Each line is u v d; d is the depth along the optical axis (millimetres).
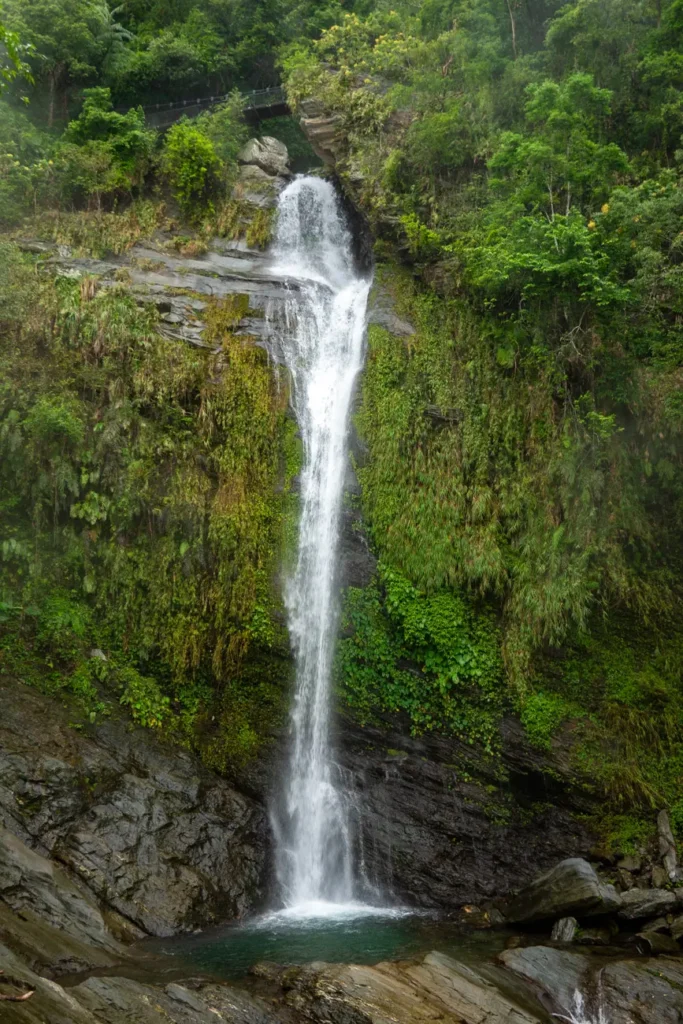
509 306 16406
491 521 13914
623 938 10070
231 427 14719
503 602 13430
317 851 12438
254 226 21484
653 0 18188
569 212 14727
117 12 30016
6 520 13172
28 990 6570
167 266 18672
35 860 9359
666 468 13922
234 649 13133
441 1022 7371
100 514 13312
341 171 21469
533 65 19812
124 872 10242
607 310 14102
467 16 21844
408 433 14883
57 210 19859
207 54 28531
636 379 14297
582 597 12742
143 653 12883
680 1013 8156
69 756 11188
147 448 14047
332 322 17688
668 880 11148
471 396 15367
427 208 18906
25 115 23766
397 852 12156
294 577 13773
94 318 15273
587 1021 8000
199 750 12555
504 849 12188
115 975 7883
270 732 13008
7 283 15273
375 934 10133
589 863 11523
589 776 12289
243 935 10031
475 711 12812
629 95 17766
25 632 12367
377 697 12977
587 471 13719
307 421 15461
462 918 11234
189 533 13656
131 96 27500
